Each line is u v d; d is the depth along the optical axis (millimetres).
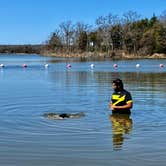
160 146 12617
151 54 151250
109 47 166875
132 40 160125
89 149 12352
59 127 15656
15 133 14633
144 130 15023
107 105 21359
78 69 65062
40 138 13820
